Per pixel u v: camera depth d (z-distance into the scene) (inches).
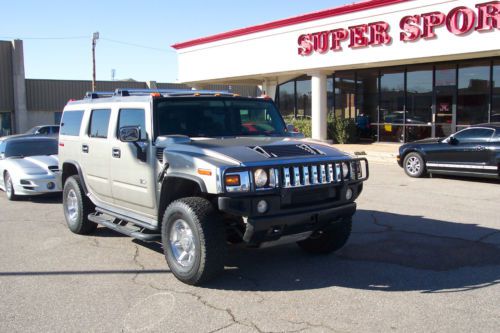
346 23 751.1
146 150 237.0
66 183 315.0
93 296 202.8
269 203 200.4
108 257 259.3
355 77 906.1
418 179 531.2
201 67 1039.6
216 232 203.6
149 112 238.2
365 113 898.1
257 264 242.2
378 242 277.6
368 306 187.3
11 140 488.7
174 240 219.0
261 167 198.7
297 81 1016.9
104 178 275.4
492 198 411.8
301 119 969.5
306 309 185.5
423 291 201.9
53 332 169.6
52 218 364.5
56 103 1547.7
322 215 213.6
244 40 930.7
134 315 182.7
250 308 187.5
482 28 603.2
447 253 254.1
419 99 809.5
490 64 713.6
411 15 670.5
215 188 194.9
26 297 202.8
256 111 269.9
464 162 501.0
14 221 355.3
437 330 165.3
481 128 494.9
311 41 807.1
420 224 318.0
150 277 225.8
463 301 190.2
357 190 232.2
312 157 216.2
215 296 200.5
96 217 284.5
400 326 169.0
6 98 1441.9
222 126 254.8
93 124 289.6
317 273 227.1
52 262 251.4
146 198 240.5
